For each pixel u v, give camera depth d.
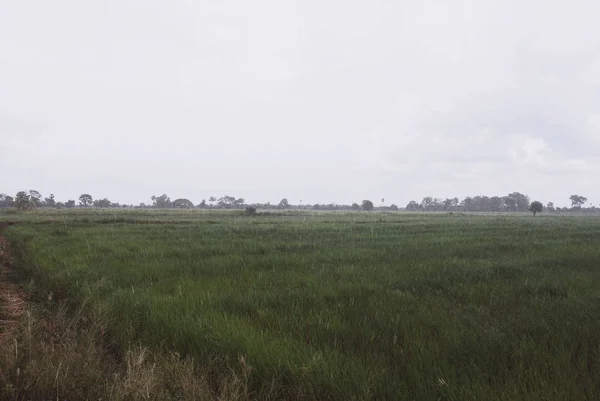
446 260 10.30
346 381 3.27
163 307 5.36
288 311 5.41
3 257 12.16
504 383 3.25
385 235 20.05
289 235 19.91
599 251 12.25
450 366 3.53
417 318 4.96
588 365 3.56
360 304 5.71
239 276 7.96
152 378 3.10
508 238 18.17
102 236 18.09
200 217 58.09
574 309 5.36
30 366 3.28
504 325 4.69
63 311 5.58
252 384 3.43
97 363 3.62
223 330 4.39
